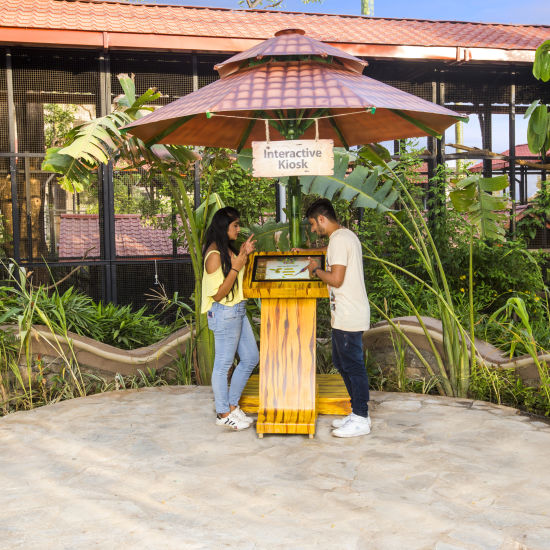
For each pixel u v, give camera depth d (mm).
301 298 4680
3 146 8664
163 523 3131
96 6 9484
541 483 3607
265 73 4234
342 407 4988
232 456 4109
